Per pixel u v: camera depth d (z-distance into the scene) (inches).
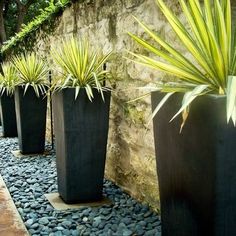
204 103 60.1
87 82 116.1
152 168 104.2
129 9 112.3
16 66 193.0
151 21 100.3
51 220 101.3
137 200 114.7
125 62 116.9
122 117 121.3
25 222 100.4
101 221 99.7
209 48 61.2
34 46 241.0
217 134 58.6
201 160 61.6
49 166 163.0
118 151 126.3
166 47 67.7
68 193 112.8
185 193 66.4
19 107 182.2
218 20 61.1
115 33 123.1
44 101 185.0
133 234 91.0
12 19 644.7
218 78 63.7
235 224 61.2
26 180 140.7
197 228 64.2
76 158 111.9
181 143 66.1
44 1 642.2
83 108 110.7
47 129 220.5
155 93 73.7
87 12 146.6
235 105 53.8
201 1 79.0
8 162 171.5
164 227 74.9
